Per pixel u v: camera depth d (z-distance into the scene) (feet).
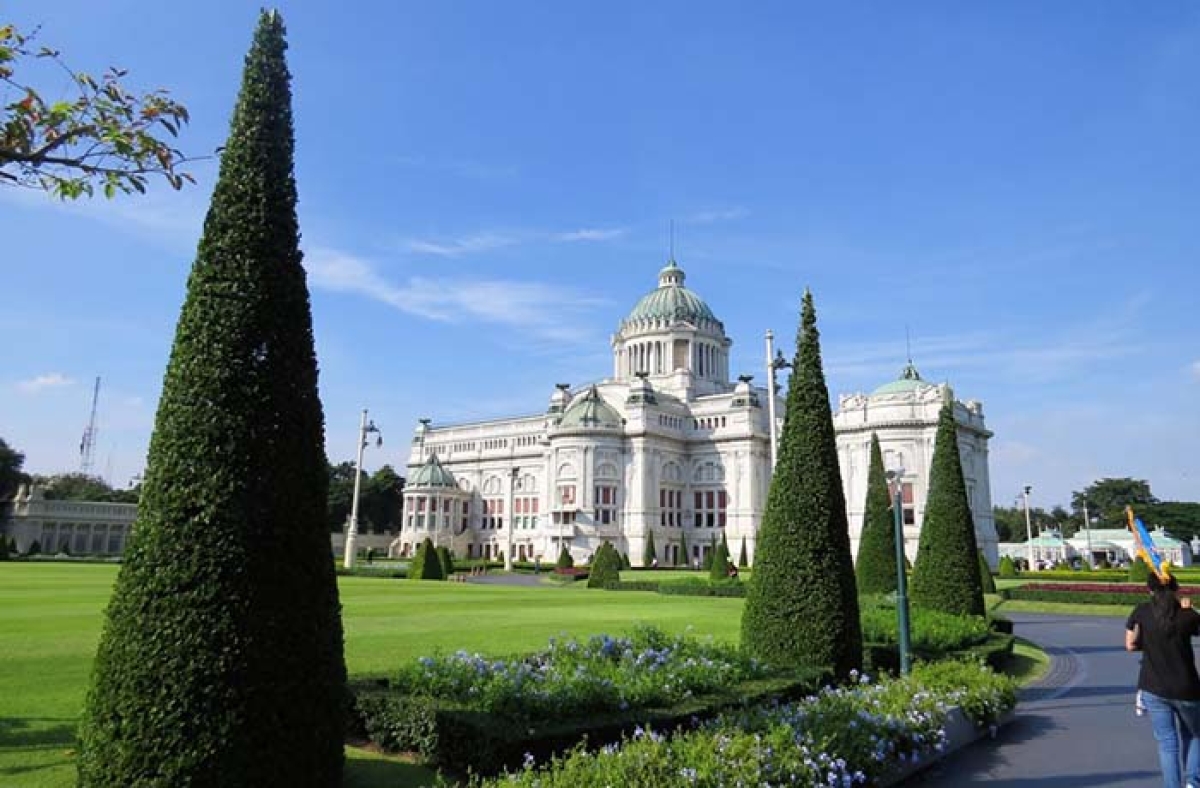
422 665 45.47
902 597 61.21
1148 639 38.96
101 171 36.65
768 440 419.13
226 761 26.50
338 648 30.68
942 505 95.14
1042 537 430.20
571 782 28.43
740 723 37.70
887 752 39.99
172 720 26.32
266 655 27.99
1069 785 41.86
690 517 419.54
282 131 34.14
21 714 45.27
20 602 109.81
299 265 33.24
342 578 214.48
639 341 459.32
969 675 55.42
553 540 397.80
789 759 33.58
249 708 27.22
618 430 407.03
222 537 28.22
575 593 176.35
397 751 40.65
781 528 61.05
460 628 86.99
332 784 29.53
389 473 513.04
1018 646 96.78
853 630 59.72
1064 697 68.13
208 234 31.89
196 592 27.55
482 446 486.38
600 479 399.65
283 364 31.17
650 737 33.65
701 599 158.71
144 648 27.04
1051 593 173.27
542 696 40.63
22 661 61.41
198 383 29.78
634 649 55.52
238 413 29.66
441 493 458.91
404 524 458.91
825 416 63.36
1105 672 82.17
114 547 350.64
